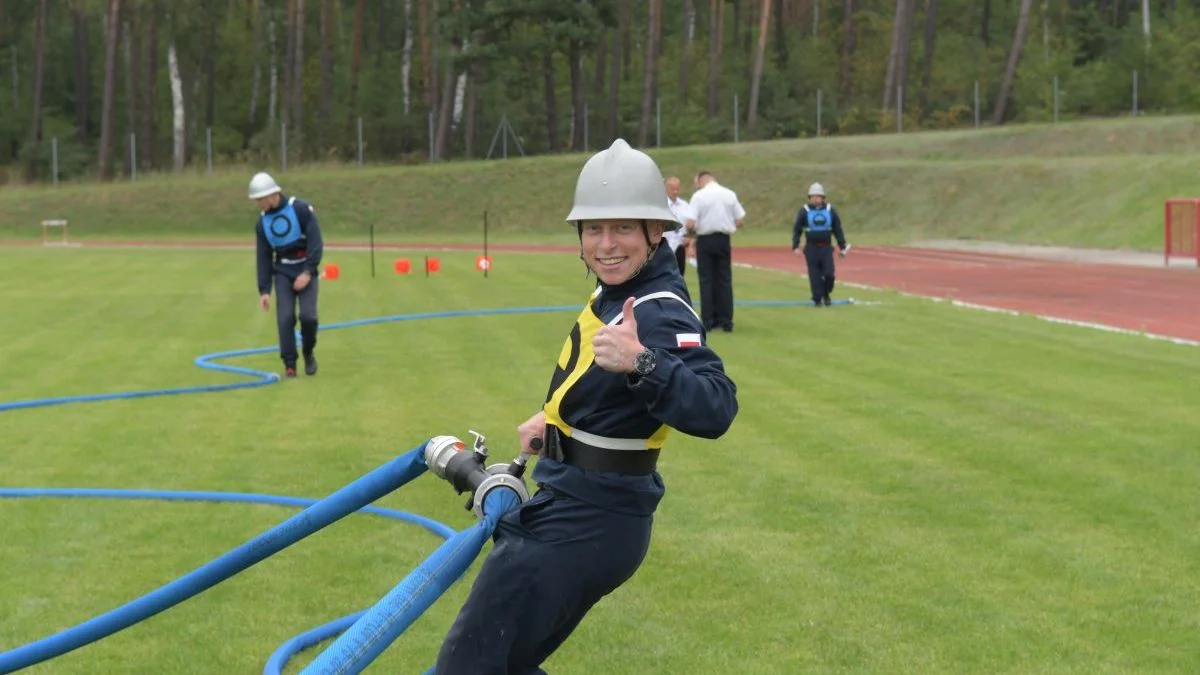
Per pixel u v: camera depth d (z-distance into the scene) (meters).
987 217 46.19
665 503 8.09
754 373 13.41
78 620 6.05
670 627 5.91
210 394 12.55
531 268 30.64
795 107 73.12
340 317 19.64
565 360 3.87
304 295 13.53
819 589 6.43
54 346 16.30
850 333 16.94
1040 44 81.19
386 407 11.67
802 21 89.62
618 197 3.76
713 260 17.12
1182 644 5.68
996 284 25.52
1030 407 11.30
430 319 19.22
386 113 79.50
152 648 5.73
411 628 5.96
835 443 9.85
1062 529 7.48
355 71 76.31
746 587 6.46
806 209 20.50
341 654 3.42
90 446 10.08
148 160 69.88
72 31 84.06
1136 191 42.28
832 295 22.84
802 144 57.22
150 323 18.95
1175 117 55.91
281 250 13.45
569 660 5.51
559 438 3.80
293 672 5.40
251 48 84.00
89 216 56.06
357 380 13.33
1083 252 36.22
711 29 72.75
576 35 67.06
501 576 3.73
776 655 5.56
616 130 74.75
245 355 15.48
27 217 56.00
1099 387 12.35
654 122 70.25
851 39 76.62
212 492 8.43
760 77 74.50
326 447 9.94
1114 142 52.66
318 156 67.75
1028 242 41.75
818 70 78.69
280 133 69.94
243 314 20.22
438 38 74.06
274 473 9.07
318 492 8.53
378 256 37.34
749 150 57.09
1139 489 8.38
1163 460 9.20
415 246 44.91
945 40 80.25
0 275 28.59
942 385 12.54
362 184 56.88
